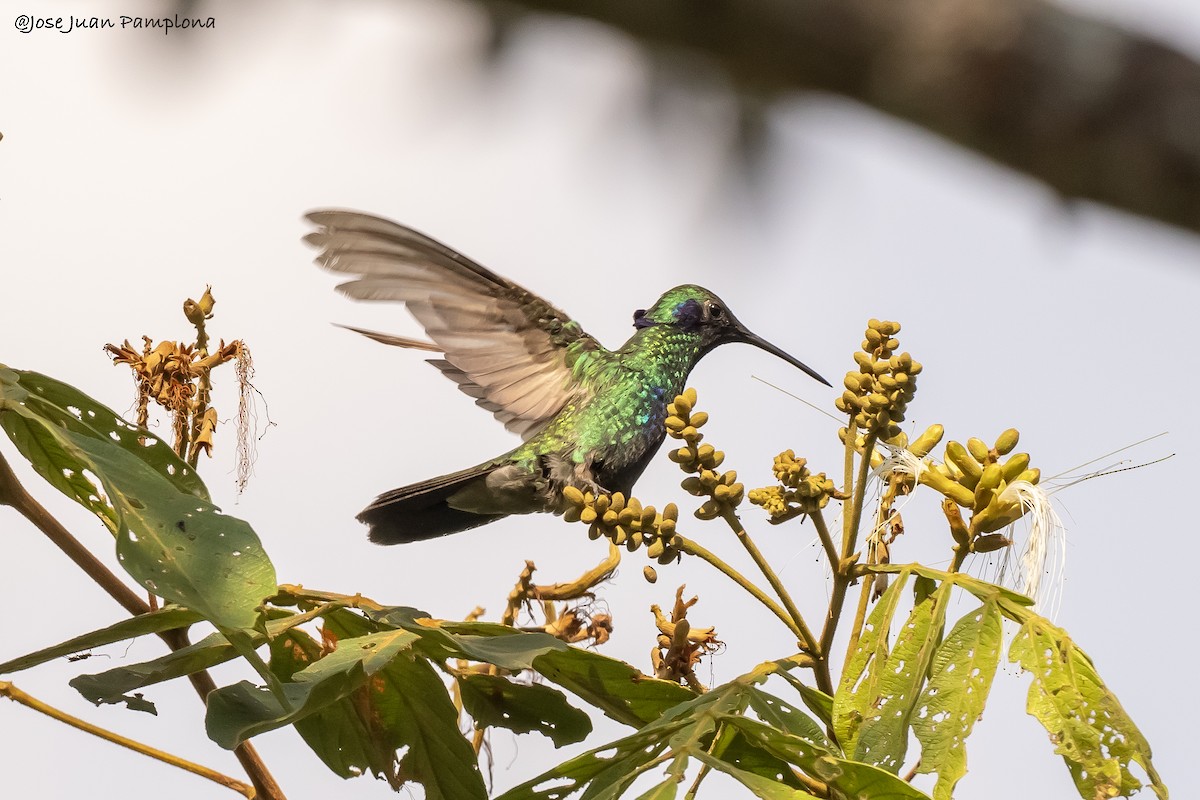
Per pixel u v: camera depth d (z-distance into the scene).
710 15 1.80
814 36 1.80
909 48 1.81
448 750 7.29
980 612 6.55
